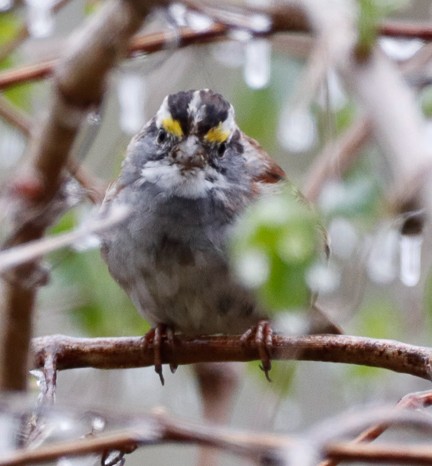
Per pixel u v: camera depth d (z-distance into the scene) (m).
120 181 9.85
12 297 6.16
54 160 6.31
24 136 11.31
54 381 8.12
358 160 10.66
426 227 6.82
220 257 9.38
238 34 9.88
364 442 5.72
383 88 4.98
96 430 5.98
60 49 11.03
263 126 11.44
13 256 5.13
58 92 6.20
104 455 6.44
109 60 6.12
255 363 11.07
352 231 10.14
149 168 9.66
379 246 8.98
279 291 6.12
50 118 6.23
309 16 5.93
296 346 8.10
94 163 12.54
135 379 12.16
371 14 5.92
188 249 9.41
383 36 9.70
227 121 9.81
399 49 10.17
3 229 6.52
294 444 4.43
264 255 6.10
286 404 11.95
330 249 9.71
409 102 4.89
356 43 5.50
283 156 12.59
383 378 10.82
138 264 9.55
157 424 4.71
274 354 8.83
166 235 9.43
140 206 9.50
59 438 5.92
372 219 9.75
